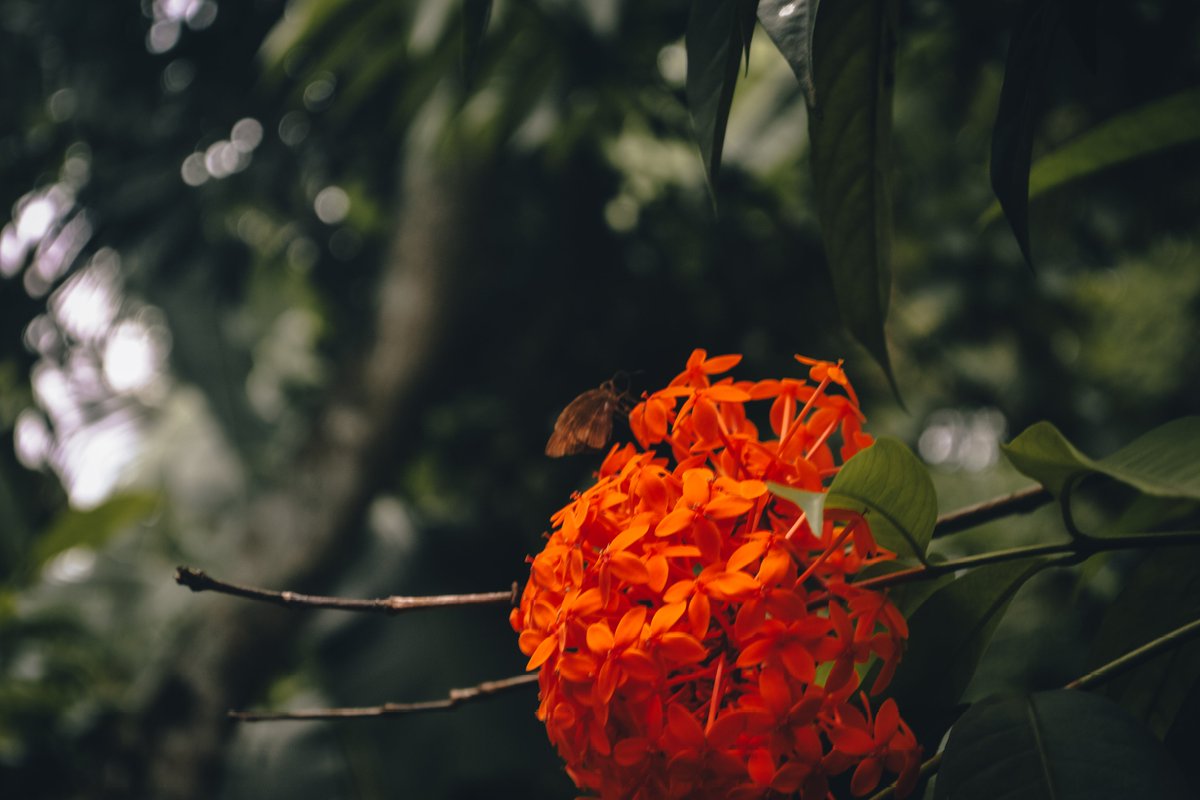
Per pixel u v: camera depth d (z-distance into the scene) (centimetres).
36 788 416
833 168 144
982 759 101
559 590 118
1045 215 294
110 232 519
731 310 505
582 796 121
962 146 507
